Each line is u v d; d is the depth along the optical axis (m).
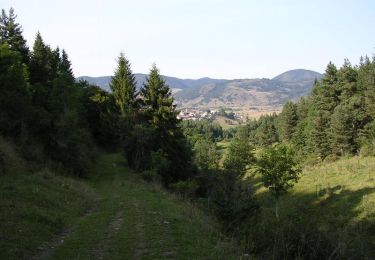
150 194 28.67
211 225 18.98
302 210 40.19
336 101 75.75
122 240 13.95
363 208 34.75
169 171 46.97
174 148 48.69
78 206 20.61
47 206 18.19
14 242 12.13
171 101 49.16
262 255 14.16
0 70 32.88
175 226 16.50
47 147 36.12
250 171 78.19
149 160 45.12
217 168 74.44
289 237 14.56
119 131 51.28
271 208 42.97
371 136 64.25
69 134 36.19
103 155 54.62
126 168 46.50
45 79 58.50
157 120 48.53
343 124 66.31
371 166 51.03
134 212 19.78
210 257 12.47
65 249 12.53
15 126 33.75
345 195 41.03
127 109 52.81
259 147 124.19
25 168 27.28
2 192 17.77
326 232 15.48
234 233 18.11
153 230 15.52
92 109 61.72
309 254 14.00
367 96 67.56
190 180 42.97
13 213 15.00
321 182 50.22
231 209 20.81
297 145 87.06
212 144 110.88
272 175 38.59
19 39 55.81
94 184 35.16
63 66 75.88
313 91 92.75
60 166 34.31
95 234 14.74
